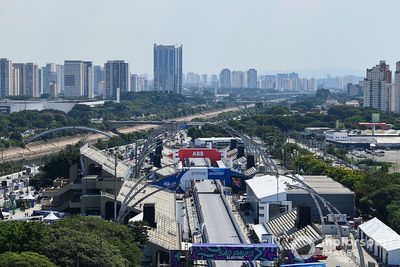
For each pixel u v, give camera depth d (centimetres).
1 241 16750
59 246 16500
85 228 19112
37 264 14862
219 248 19312
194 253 19362
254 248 19300
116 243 18538
